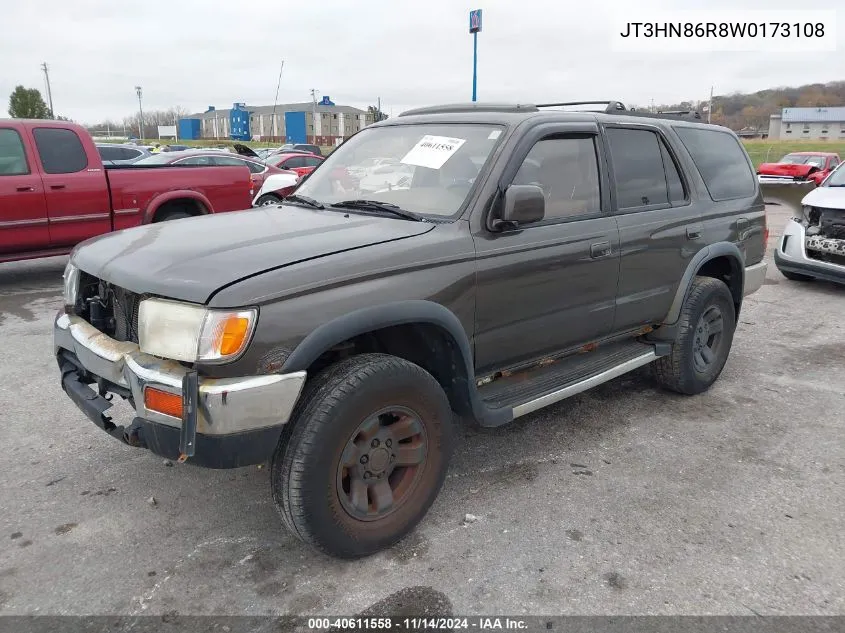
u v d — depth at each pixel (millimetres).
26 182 7652
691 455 3916
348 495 2791
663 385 4766
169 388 2469
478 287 3160
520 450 3941
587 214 3764
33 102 70438
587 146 3844
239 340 2438
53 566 2820
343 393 2641
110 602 2613
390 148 3801
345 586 2729
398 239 2979
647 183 4219
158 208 8836
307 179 4195
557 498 3416
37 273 9141
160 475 3570
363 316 2691
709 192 4684
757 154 37219
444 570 2836
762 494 3492
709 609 2623
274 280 2535
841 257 8117
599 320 3914
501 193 3240
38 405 4461
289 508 2637
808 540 3094
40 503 3291
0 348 5668
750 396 4855
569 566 2869
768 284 8844
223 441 2463
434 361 3189
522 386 3645
